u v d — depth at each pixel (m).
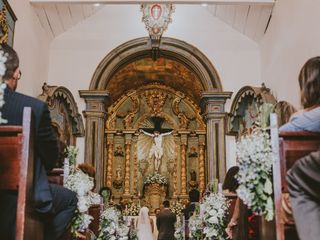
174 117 17.83
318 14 8.47
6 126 3.16
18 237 3.05
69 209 4.08
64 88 12.41
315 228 2.25
